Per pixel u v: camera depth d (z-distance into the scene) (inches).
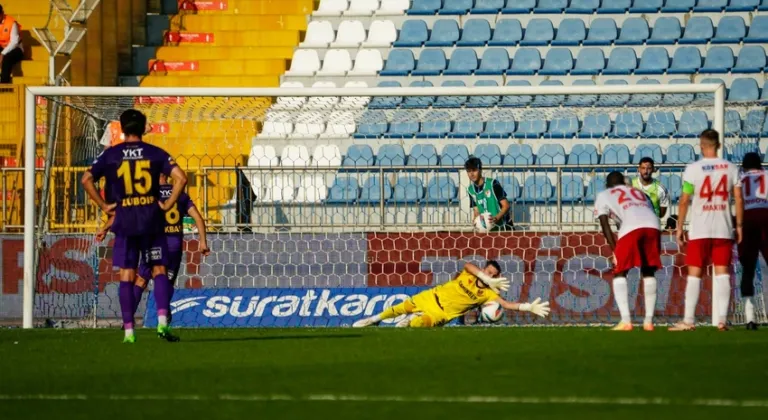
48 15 2790.4
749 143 2127.2
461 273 1763.0
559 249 1957.4
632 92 1808.6
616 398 840.9
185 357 1153.4
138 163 1300.4
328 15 3189.0
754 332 1446.9
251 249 1996.8
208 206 2269.9
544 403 823.1
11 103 2386.8
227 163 2632.9
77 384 952.3
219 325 1932.8
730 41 3026.6
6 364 1107.9
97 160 1310.3
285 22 3181.6
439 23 3117.6
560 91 1818.4
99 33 2903.5
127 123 1310.3
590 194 2145.7
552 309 1946.4
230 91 1828.2
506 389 893.2
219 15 3179.1
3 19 2733.8
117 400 861.2
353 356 1146.0
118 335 1498.5
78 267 2006.6
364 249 1980.8
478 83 2898.6
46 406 836.0
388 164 2618.1
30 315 1809.8
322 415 782.5
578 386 906.1
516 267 1958.7
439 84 2920.8
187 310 1942.7
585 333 1437.0
